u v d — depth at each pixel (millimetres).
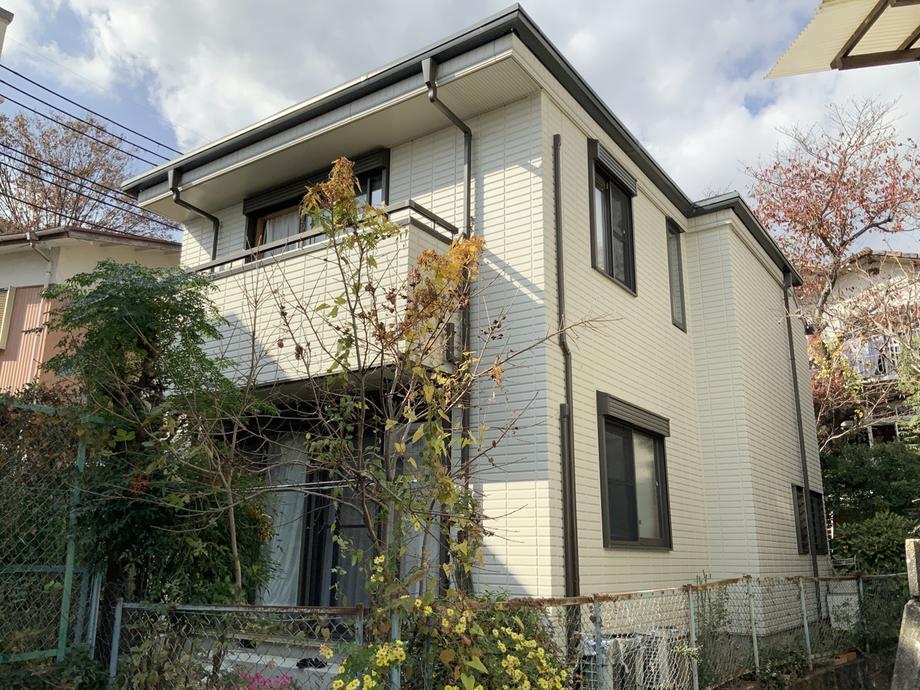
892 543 11180
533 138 7828
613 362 8477
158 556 4719
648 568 8391
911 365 12125
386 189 8891
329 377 4570
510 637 3830
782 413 12227
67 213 19734
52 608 4273
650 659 5156
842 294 18484
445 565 3912
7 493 4145
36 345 12695
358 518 8102
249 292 7930
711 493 10312
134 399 4926
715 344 10797
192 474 4887
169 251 14094
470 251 4734
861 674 7902
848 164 18906
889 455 15094
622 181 9383
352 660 3195
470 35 7406
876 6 5027
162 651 4027
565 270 7762
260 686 3875
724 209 11094
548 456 6902
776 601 7566
